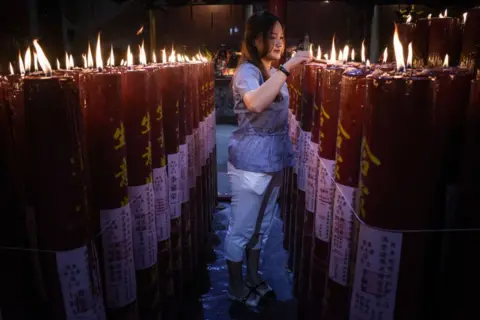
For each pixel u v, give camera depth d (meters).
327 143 1.50
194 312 2.17
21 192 1.21
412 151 0.96
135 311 1.45
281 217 3.51
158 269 1.82
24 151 1.17
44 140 1.05
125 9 4.19
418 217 0.99
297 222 2.28
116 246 1.35
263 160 1.97
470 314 0.99
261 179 2.01
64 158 1.07
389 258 1.02
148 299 1.60
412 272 1.02
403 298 1.04
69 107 1.06
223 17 6.30
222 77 7.18
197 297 2.31
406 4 3.98
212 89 3.57
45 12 2.95
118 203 1.33
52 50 3.02
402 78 0.94
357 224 1.09
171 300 1.90
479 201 0.96
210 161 3.38
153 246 1.59
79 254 1.14
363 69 1.32
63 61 3.09
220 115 7.55
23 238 1.20
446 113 1.05
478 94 0.96
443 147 1.06
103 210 1.32
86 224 1.15
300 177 2.21
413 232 1.00
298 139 2.40
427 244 1.01
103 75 1.25
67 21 3.20
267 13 1.91
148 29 4.79
